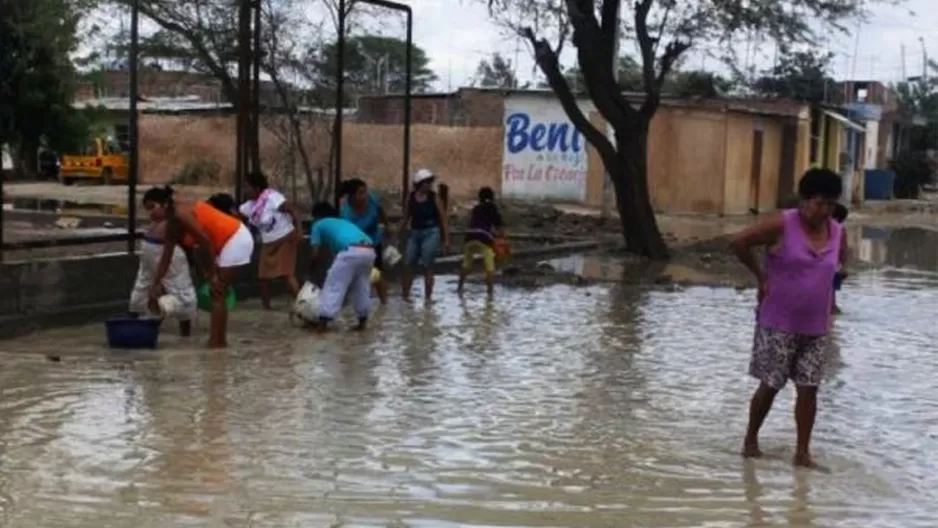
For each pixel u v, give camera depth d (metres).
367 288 13.21
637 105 37.09
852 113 54.25
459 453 7.91
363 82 38.41
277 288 16.00
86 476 7.14
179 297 12.15
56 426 8.36
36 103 30.17
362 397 9.59
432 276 16.78
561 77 24.02
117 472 7.24
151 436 8.13
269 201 14.55
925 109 82.00
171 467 7.38
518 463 7.71
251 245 11.93
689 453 8.08
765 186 42.56
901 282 20.11
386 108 42.75
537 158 39.44
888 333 13.97
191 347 11.80
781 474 7.60
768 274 7.88
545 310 15.42
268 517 6.45
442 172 40.06
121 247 19.34
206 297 13.11
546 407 9.41
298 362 11.11
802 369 7.82
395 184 38.56
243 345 12.02
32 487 6.89
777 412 9.39
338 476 7.28
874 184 56.78
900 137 66.50
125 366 10.66
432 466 7.57
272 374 10.47
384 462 7.63
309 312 13.01
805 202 7.73
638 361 11.66
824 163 49.38
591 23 23.34
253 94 16.58
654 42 23.66
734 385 10.51
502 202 35.28
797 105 44.03
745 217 38.38
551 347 12.38
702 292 18.06
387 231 17.34
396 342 12.46
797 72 54.28
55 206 30.19
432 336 12.93
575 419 9.02
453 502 6.83
